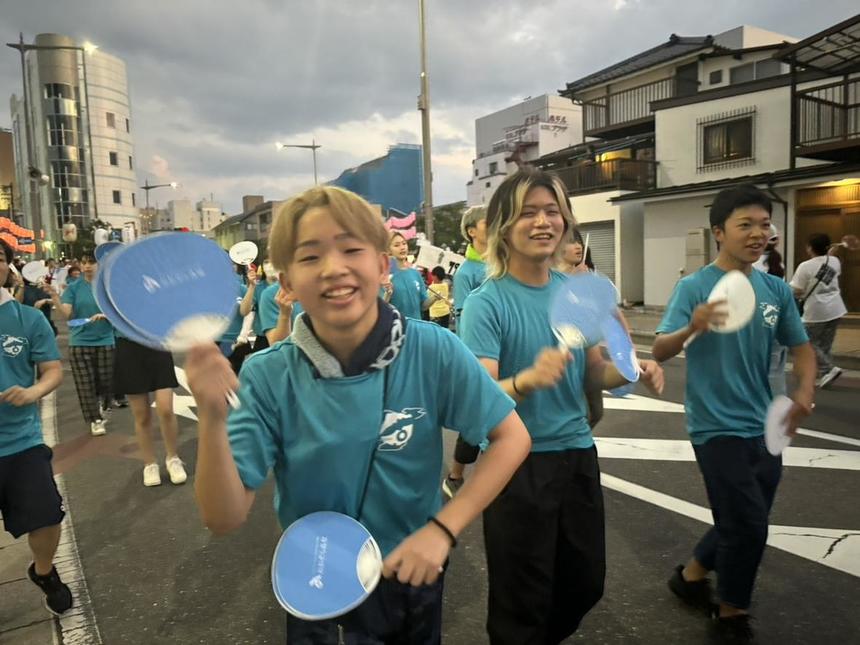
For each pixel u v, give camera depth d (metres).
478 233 3.81
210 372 1.10
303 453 1.32
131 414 6.93
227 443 1.14
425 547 1.24
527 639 1.88
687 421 2.47
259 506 4.07
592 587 1.96
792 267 13.41
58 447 5.70
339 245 1.20
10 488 2.61
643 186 17.88
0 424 2.57
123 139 81.19
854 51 12.18
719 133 15.66
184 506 4.13
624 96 21.17
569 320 1.77
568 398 1.96
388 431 1.34
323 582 1.20
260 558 3.35
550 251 1.98
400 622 1.47
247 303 5.61
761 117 14.76
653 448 5.02
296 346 1.32
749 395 2.36
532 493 1.88
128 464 5.12
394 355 1.32
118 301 1.03
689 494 4.00
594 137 22.00
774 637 2.46
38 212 21.70
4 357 2.59
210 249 1.13
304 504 1.37
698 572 2.68
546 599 1.90
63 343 13.23
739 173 15.24
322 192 1.23
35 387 2.62
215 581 3.11
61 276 10.55
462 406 1.39
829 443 4.98
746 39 24.00
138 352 4.48
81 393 6.03
